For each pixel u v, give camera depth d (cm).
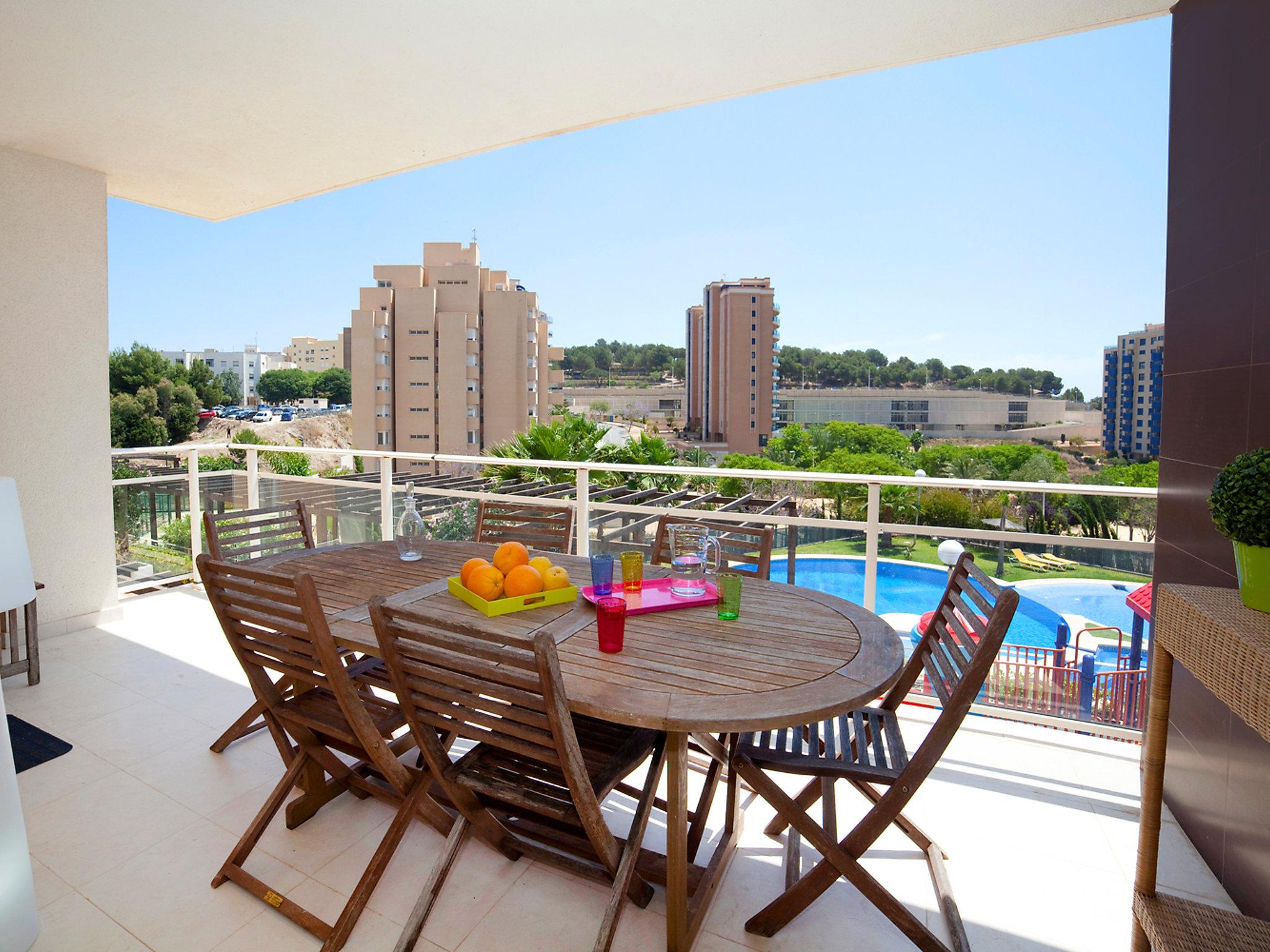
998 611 140
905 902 173
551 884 180
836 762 157
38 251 341
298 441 5253
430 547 262
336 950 156
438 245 5312
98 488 371
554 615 182
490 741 142
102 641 351
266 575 164
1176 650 124
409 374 5066
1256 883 163
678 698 133
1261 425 161
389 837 167
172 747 248
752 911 170
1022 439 4291
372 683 202
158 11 220
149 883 179
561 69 259
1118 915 170
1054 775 231
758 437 4859
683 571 199
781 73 264
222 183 383
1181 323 207
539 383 5472
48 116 296
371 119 303
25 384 339
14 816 150
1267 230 161
